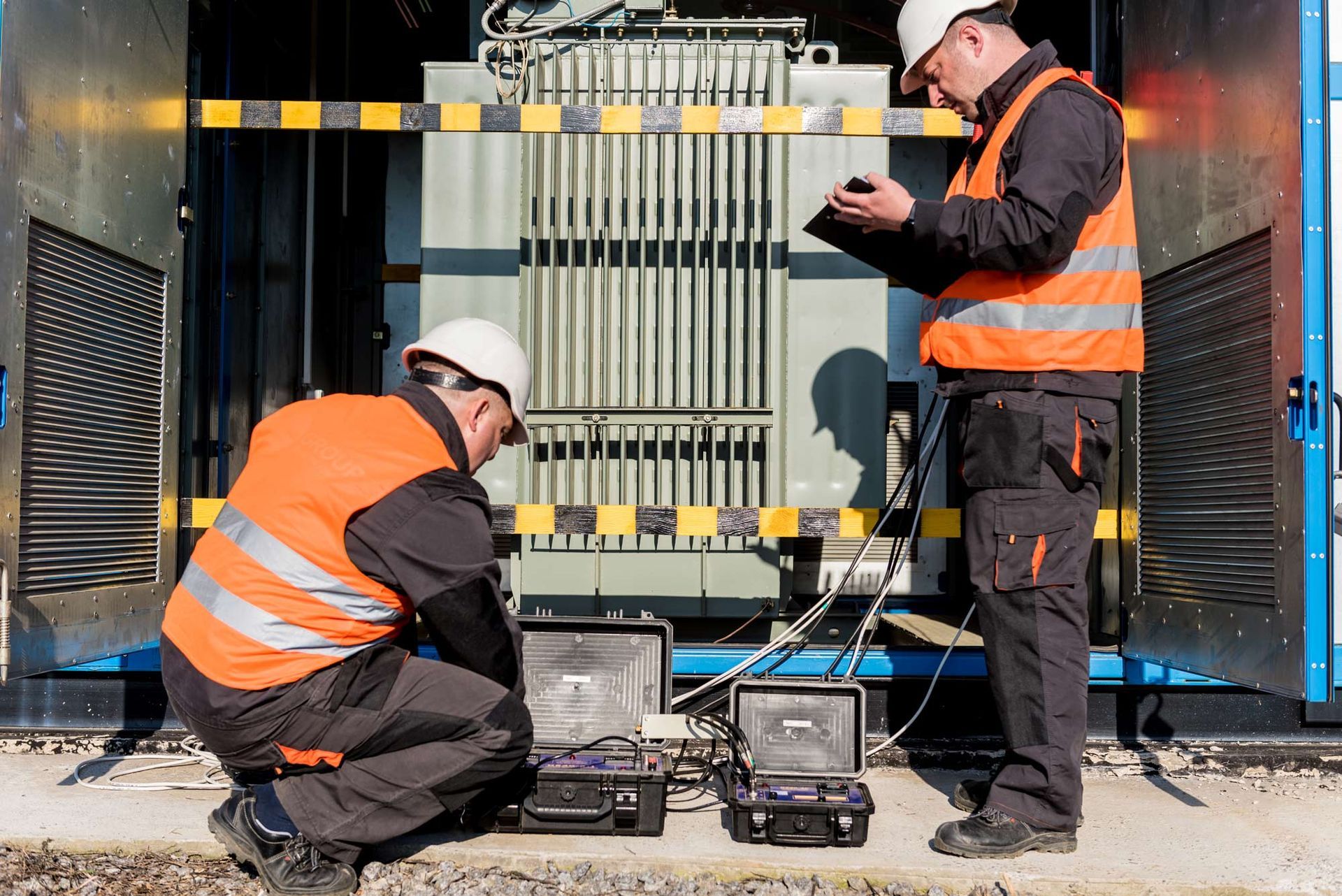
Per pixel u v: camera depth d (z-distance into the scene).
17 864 1.93
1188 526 2.53
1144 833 2.16
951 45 2.10
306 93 4.16
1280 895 1.83
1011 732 2.00
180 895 1.83
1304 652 2.05
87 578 2.36
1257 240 2.27
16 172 2.09
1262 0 2.22
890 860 1.95
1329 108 2.07
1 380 2.04
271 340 3.98
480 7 3.31
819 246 2.99
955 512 2.72
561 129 2.78
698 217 3.04
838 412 2.98
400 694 1.83
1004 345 1.98
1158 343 2.71
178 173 2.79
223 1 3.45
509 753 1.87
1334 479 2.23
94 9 2.38
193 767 2.65
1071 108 1.95
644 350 3.03
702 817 2.25
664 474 3.02
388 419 1.83
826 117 2.78
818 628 3.39
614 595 2.99
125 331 2.54
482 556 1.76
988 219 1.88
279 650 1.74
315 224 4.34
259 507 1.76
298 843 1.84
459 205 2.99
